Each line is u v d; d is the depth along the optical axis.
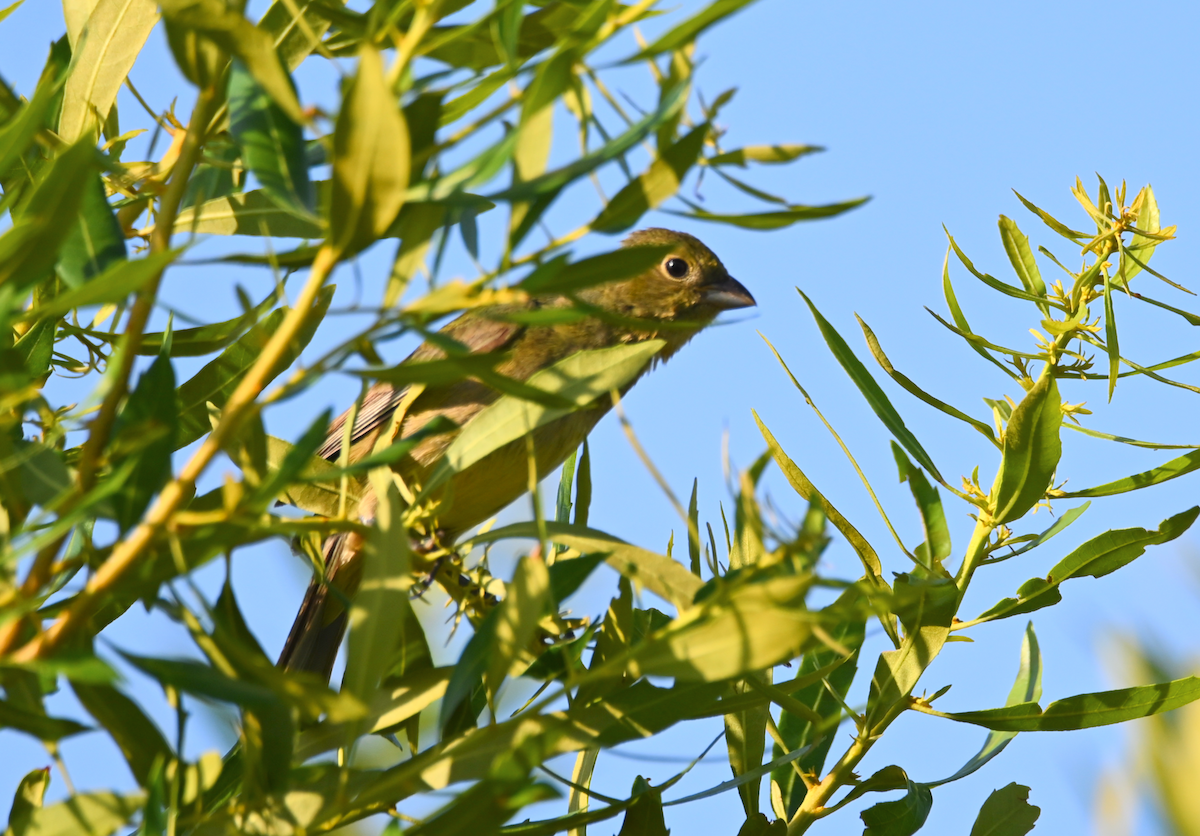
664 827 5.54
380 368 3.66
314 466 5.75
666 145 3.89
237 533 3.70
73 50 5.74
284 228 5.47
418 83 3.99
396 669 5.38
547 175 3.58
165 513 3.52
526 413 5.24
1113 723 5.65
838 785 5.88
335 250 3.46
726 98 3.79
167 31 4.01
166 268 4.05
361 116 3.33
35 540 3.38
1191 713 2.65
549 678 5.15
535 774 4.79
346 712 3.56
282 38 5.40
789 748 6.20
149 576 3.68
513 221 3.63
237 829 4.06
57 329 5.95
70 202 3.53
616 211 3.76
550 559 6.61
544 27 4.60
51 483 4.07
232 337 5.23
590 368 5.32
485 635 4.56
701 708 4.93
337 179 3.39
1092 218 5.97
